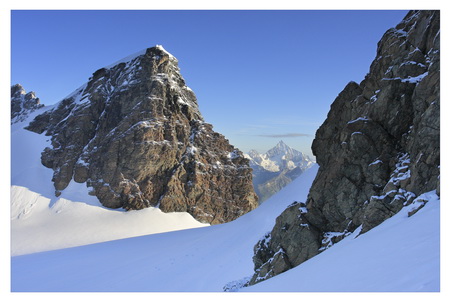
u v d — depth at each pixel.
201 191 84.31
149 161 80.94
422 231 11.75
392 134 22.06
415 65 22.28
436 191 15.02
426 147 17.70
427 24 22.67
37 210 76.38
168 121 86.62
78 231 70.00
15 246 64.00
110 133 84.75
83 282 37.19
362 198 21.67
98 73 100.62
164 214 78.12
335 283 11.08
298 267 17.61
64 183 82.81
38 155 92.12
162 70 92.81
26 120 114.06
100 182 80.44
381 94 22.75
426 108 19.47
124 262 44.12
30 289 35.72
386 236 13.32
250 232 44.62
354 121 23.53
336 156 24.48
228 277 32.19
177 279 34.28
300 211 24.16
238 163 94.12
